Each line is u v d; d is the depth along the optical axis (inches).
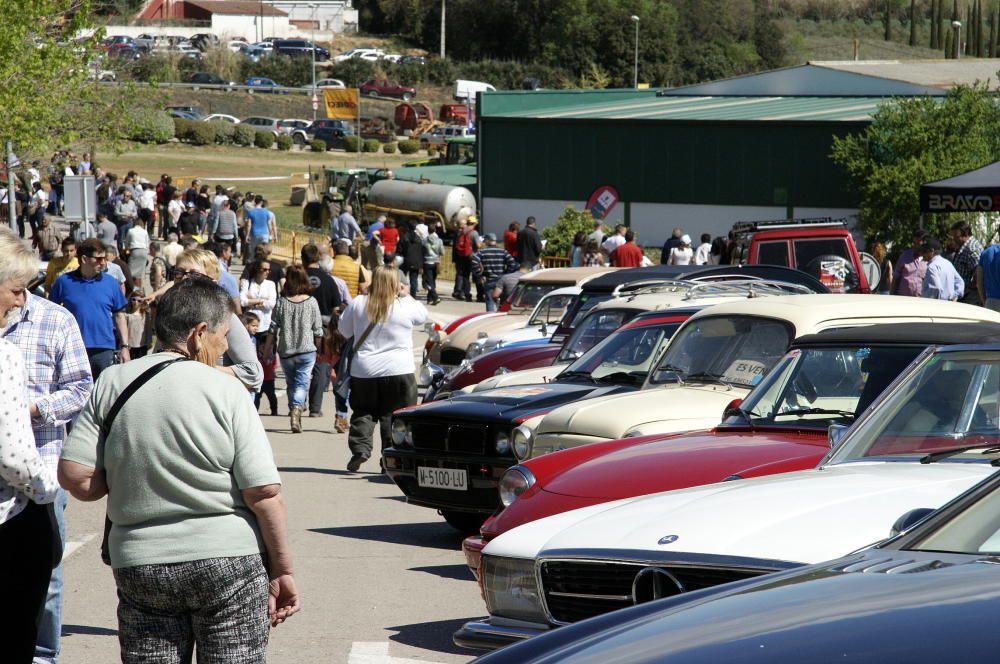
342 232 2050.9
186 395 266.8
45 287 975.0
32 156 1769.2
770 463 360.5
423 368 891.4
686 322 540.1
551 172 2765.7
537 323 962.7
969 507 230.2
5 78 1525.6
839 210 2443.4
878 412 344.2
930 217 2055.9
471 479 552.4
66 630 424.2
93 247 677.9
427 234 1987.0
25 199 2256.4
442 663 385.7
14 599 308.3
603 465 389.4
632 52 7116.1
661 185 2640.3
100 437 270.8
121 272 953.5
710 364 514.6
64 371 363.9
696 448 386.3
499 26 7721.5
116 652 398.6
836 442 343.3
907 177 2140.7
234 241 2172.7
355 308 719.1
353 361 718.5
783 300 518.0
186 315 279.6
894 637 153.2
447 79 6983.3
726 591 202.5
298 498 675.4
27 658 311.7
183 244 1440.7
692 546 284.8
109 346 685.3
